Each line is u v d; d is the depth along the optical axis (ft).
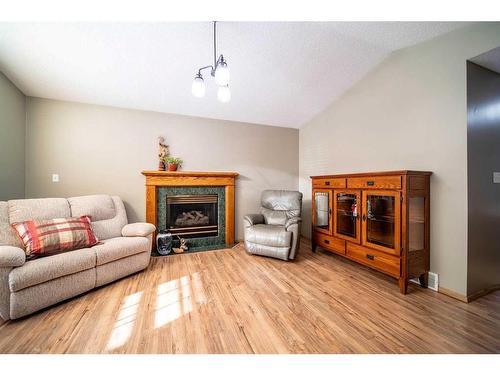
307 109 12.43
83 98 10.00
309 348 4.68
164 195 11.49
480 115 6.98
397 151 8.62
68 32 6.74
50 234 6.89
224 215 12.87
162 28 6.81
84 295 6.88
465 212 6.67
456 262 6.85
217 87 9.89
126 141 10.96
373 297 6.82
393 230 7.48
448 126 7.06
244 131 13.46
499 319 5.73
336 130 11.64
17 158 8.91
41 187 9.60
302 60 8.68
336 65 9.14
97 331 5.19
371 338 4.99
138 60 8.03
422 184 7.37
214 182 12.35
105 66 8.22
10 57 7.52
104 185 10.57
